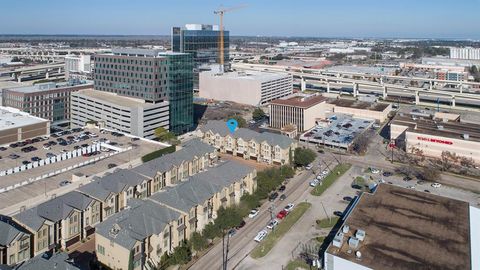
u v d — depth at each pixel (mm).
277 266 107500
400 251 99500
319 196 152500
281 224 129875
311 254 113000
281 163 182875
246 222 131750
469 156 188625
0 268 84625
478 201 149250
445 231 109188
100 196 122500
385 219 115625
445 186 164125
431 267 92938
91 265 104125
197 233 116312
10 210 114375
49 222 107812
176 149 181375
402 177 173875
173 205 115562
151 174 142500
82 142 189875
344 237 106438
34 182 138250
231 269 106000
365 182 166750
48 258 91562
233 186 136125
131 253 97812
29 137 195000
